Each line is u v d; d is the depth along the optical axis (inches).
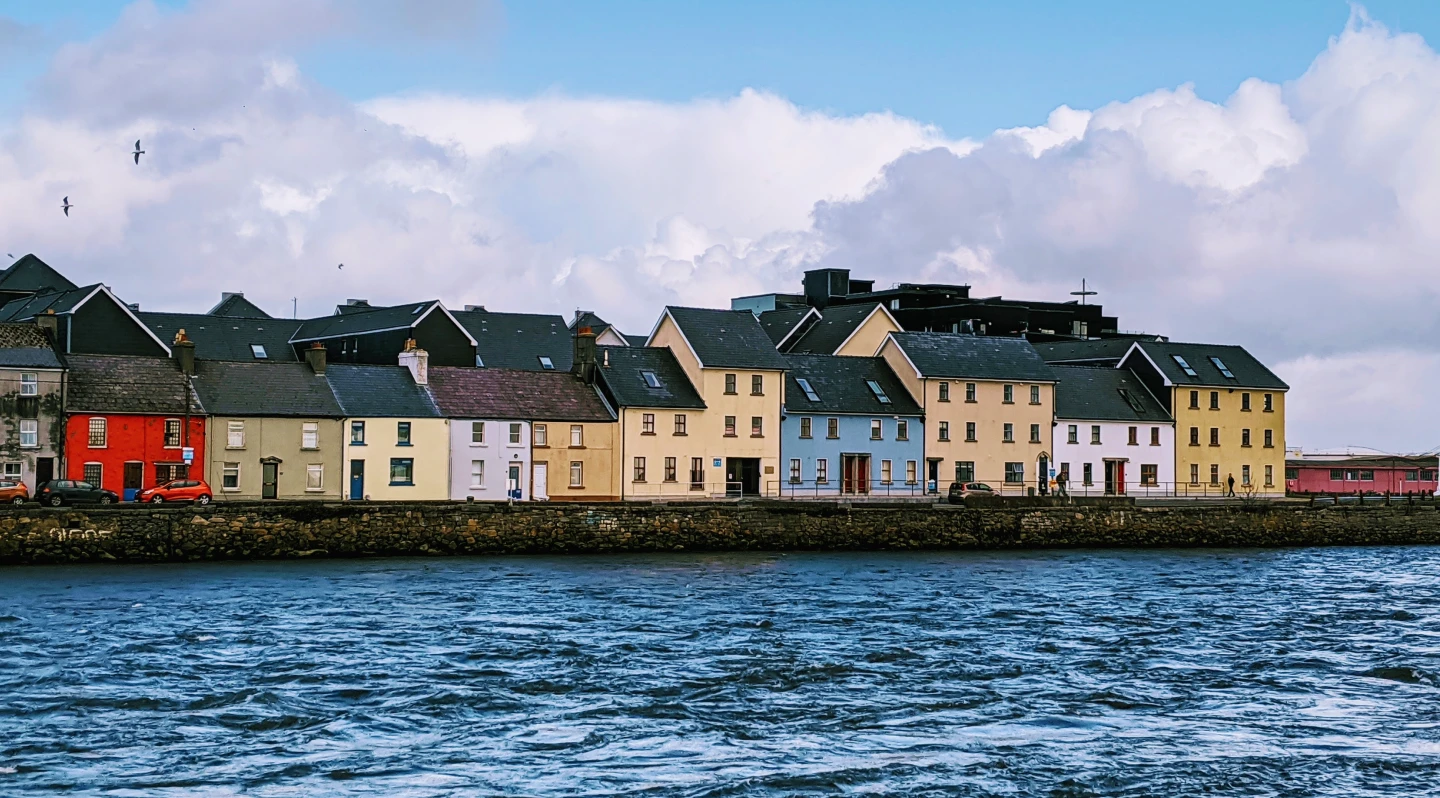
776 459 4628.4
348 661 1891.0
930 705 1678.2
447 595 2581.2
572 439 4315.9
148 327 4827.8
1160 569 3339.1
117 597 2498.8
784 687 1766.7
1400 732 1579.7
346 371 4156.0
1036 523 3986.2
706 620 2295.8
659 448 4441.4
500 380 4357.8
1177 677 1861.5
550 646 2023.9
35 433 3676.2
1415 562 3673.7
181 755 1434.5
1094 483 5196.9
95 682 1736.0
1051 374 5123.0
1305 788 1371.8
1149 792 1352.1
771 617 2341.3
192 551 3181.6
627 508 3575.3
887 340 5054.1
